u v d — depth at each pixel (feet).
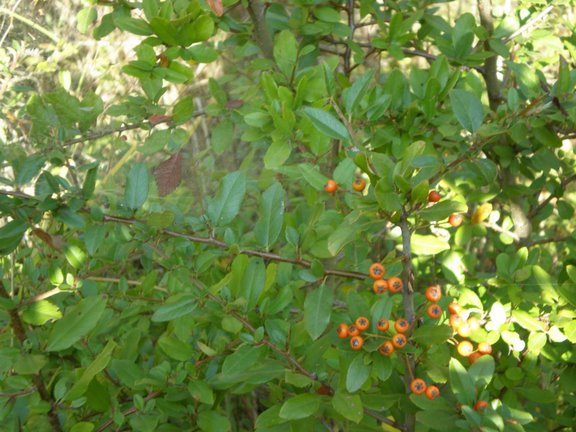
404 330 5.69
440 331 5.83
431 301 5.89
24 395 6.59
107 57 13.70
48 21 13.76
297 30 9.50
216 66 14.21
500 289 8.80
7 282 8.24
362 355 5.84
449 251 9.23
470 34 9.65
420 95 8.76
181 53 7.87
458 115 7.22
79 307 6.49
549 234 14.08
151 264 8.74
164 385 7.11
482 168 7.14
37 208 6.70
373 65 15.15
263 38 9.41
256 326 6.72
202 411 7.13
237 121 8.96
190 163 13.35
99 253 9.08
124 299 8.60
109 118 13.15
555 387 9.68
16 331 6.50
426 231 10.30
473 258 9.64
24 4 13.50
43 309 6.35
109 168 12.91
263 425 6.57
